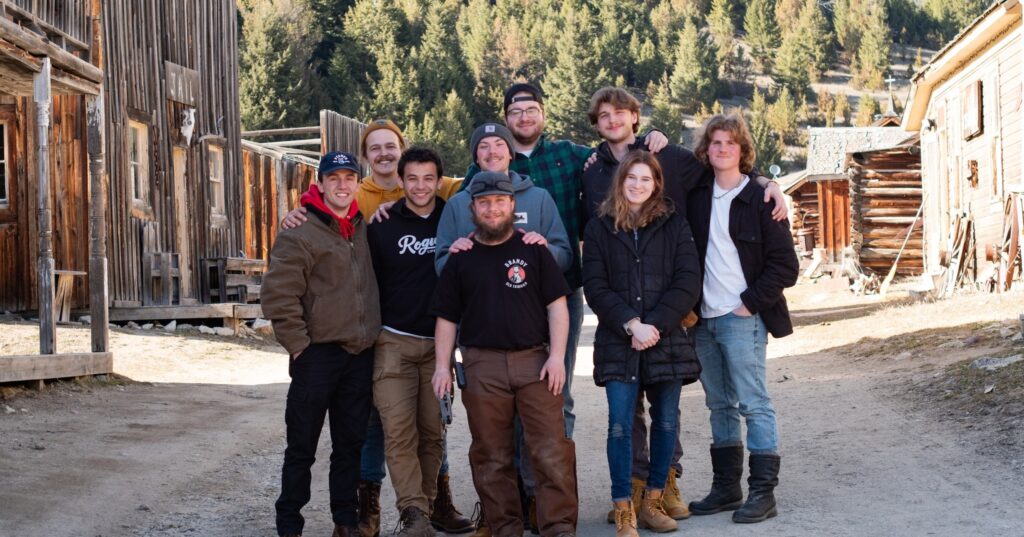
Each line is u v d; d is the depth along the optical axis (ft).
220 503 20.92
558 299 17.06
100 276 34.96
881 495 18.49
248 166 65.26
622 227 17.71
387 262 18.40
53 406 28.84
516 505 17.12
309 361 17.61
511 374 16.88
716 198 18.69
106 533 18.25
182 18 56.24
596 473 22.35
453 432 27.53
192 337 47.34
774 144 395.96
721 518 18.11
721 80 488.85
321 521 19.94
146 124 52.11
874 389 28.30
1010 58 53.11
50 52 31.78
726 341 18.35
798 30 530.27
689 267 17.66
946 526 16.35
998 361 27.22
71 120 47.32
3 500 19.12
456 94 286.87
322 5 310.86
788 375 34.76
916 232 84.89
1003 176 54.44
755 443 17.99
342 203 17.85
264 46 250.98
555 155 19.83
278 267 17.29
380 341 18.13
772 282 18.06
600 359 17.54
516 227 18.03
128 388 33.58
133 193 50.85
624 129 19.12
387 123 20.06
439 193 19.54
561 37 384.47
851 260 86.07
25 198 46.26
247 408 31.60
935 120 69.26
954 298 52.29
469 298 17.07
